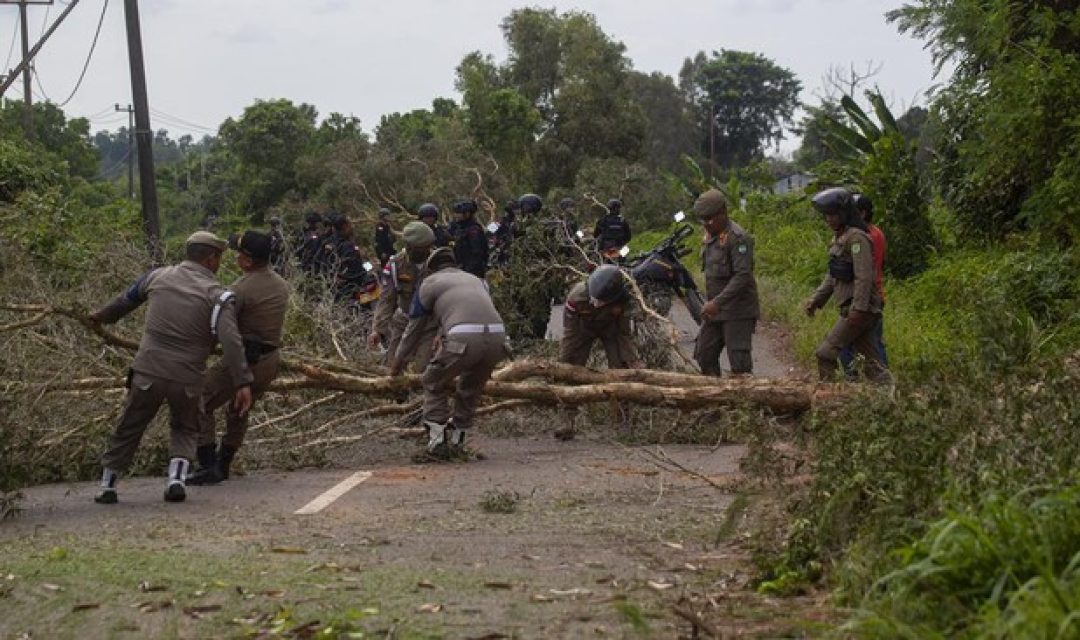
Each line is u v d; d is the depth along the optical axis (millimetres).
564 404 12906
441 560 7484
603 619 5996
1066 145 18516
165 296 10180
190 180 75562
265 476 11656
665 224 45406
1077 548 5270
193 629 6055
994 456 6637
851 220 12852
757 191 42906
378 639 5750
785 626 5707
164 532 8703
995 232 22984
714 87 132750
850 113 28469
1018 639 4539
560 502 9531
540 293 18641
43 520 9398
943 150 23719
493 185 36781
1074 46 19375
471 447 12641
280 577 7004
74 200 24188
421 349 12969
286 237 19484
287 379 12672
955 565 5293
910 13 20859
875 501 6707
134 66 26984
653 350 15070
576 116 68812
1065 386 7066
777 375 18562
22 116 70125
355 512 9391
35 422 11594
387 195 36312
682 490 9977
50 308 11594
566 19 70875
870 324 12695
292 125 61875
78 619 6359
